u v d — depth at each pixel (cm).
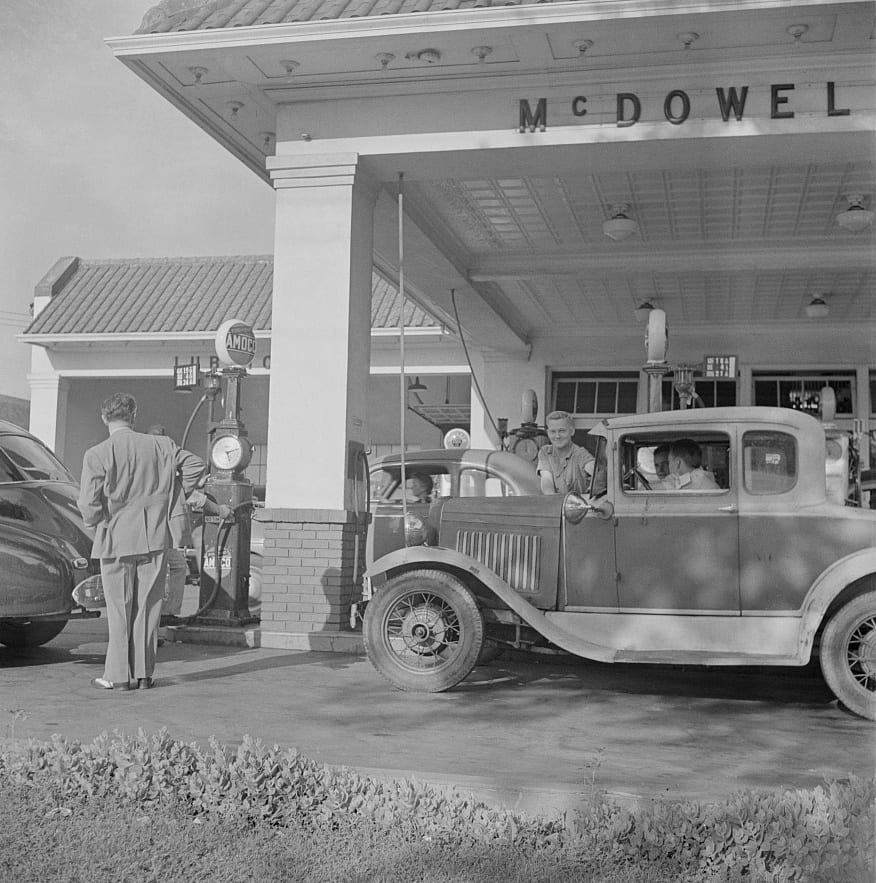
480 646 579
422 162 823
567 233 1166
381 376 1702
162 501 573
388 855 299
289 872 286
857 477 615
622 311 1496
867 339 1491
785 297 1383
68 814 329
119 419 574
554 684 633
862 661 532
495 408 1627
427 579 589
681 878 284
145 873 284
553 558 597
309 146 816
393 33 724
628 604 584
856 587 546
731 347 1538
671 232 1160
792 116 741
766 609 563
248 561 847
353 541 802
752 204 1050
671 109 761
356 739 451
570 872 287
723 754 438
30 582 657
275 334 805
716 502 571
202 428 1811
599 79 770
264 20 751
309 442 794
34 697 537
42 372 1653
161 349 1631
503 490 878
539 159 814
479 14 707
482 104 793
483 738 462
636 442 590
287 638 769
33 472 742
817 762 423
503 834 315
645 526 582
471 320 1435
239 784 336
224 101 839
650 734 480
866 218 995
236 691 569
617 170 838
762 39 718
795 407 1514
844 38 713
